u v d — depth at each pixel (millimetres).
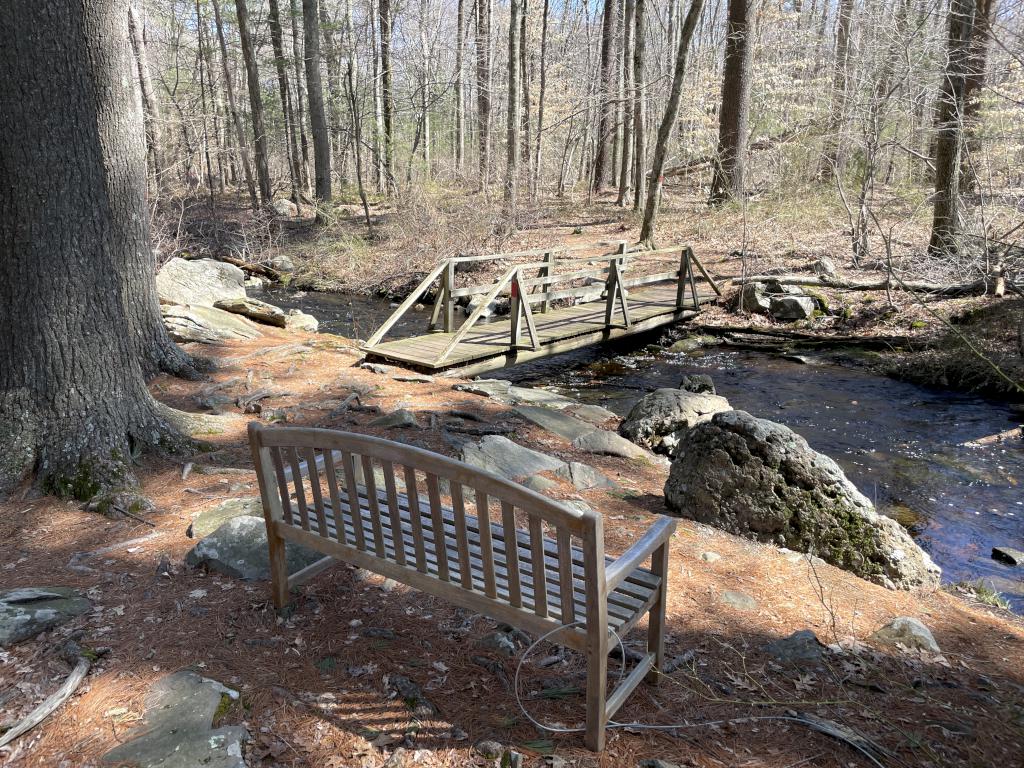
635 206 21266
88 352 4664
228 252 19266
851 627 3488
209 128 26391
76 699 2656
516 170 19188
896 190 16203
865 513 4230
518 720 2631
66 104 4426
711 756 2498
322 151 24234
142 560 3742
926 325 10836
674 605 3590
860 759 2529
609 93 22781
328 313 14258
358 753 2434
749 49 18328
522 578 2695
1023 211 10438
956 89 11188
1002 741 2654
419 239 17891
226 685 2742
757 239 16703
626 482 5461
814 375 9977
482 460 5441
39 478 4430
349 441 2693
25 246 4383
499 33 31031
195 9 27531
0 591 3330
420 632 3182
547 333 10406
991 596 4371
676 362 10922
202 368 7773
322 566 3434
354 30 28109
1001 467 6773
